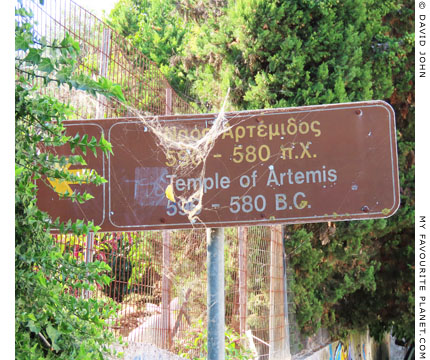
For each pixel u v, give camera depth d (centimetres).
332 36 1116
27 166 313
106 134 434
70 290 433
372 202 411
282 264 984
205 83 1255
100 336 355
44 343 325
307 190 415
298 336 1095
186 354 693
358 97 1134
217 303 427
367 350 1692
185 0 1366
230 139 425
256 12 1123
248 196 420
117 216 428
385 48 1191
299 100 1101
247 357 776
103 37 538
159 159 431
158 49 2341
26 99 306
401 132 1255
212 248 429
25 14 288
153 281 615
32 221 296
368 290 1222
